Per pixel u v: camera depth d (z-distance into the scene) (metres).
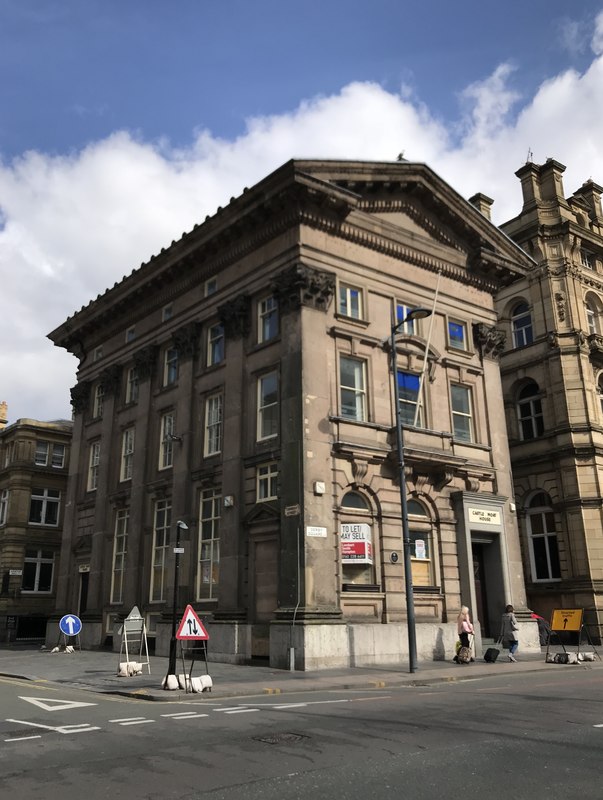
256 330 24.52
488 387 27.94
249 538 22.59
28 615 43.41
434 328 26.73
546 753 8.08
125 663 17.81
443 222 27.97
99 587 29.64
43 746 8.88
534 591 32.16
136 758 8.10
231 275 26.09
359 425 22.83
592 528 31.00
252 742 8.88
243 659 21.47
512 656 22.14
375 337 24.41
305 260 23.19
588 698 12.86
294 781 6.97
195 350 27.17
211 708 12.10
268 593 21.62
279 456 21.97
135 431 29.80
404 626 21.83
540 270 34.56
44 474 46.88
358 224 24.83
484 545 26.25
